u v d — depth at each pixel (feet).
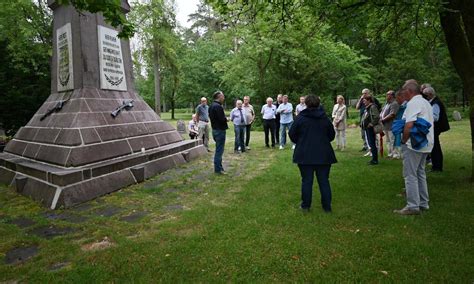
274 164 25.76
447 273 9.02
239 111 33.01
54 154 20.11
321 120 14.24
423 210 14.16
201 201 16.67
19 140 25.32
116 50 26.00
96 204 16.66
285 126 35.09
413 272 9.16
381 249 10.63
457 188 17.22
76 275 9.55
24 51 48.55
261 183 19.80
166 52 90.74
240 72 71.05
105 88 24.50
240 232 12.23
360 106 31.07
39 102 45.47
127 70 27.37
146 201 16.93
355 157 27.94
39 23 54.13
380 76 71.97
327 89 72.33
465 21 17.78
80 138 20.20
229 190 18.78
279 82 68.13
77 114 21.38
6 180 21.50
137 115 26.22
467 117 70.90
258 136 51.34
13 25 51.65
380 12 23.39
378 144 30.73
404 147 13.78
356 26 24.30
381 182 19.07
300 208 14.85
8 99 42.93
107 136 22.02
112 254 10.84
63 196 16.26
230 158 29.89
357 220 13.23
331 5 19.61
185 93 120.57
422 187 14.14
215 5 20.39
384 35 27.63
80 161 19.29
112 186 18.89
